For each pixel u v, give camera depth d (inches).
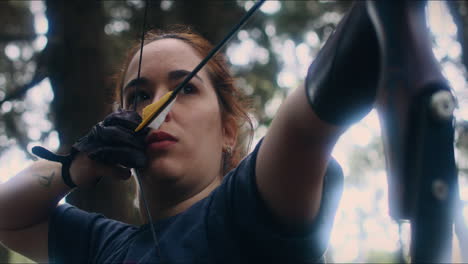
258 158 51.8
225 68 75.3
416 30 36.8
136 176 62.8
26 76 254.4
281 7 280.7
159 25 239.8
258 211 51.1
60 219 76.9
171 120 62.9
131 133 61.6
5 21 265.0
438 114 33.5
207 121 65.6
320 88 43.1
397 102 35.4
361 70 40.7
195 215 58.0
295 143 46.5
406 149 34.6
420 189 33.9
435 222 33.9
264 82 278.4
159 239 59.4
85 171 70.0
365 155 306.2
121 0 253.4
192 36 72.8
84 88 190.1
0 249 181.8
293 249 50.3
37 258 79.5
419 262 34.5
